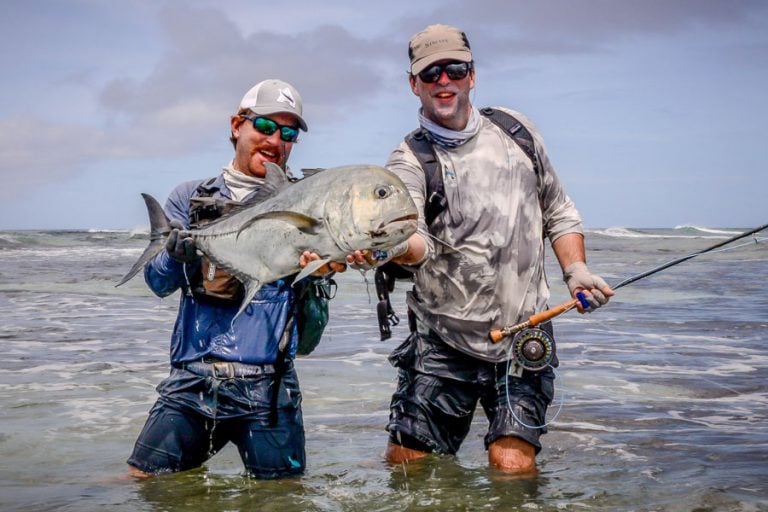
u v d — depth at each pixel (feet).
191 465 14.97
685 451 16.31
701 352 28.66
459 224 14.71
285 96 14.71
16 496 13.76
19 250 103.91
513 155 14.98
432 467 15.17
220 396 14.38
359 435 18.44
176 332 14.78
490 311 14.99
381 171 11.22
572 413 20.03
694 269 67.51
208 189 14.83
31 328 35.88
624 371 25.35
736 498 12.89
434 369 15.39
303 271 11.25
